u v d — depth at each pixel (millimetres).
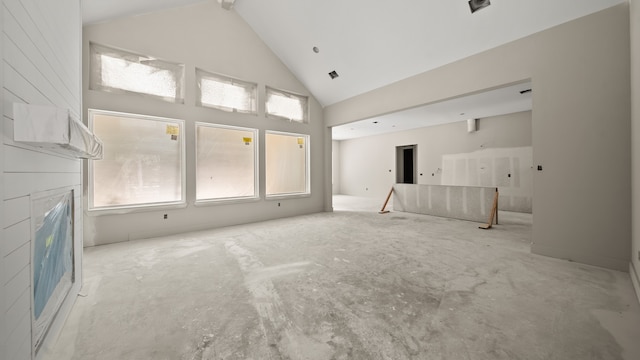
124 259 2979
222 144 4883
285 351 1424
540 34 3027
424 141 8664
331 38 4469
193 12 4430
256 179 5270
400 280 2367
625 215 2564
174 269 2658
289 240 3787
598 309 1864
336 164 11734
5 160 998
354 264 2787
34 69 1296
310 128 6219
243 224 4996
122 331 1608
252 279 2400
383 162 10016
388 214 6176
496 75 3406
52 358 1369
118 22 3758
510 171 6816
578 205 2822
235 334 1576
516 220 5387
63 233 1730
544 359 1359
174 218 4246
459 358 1368
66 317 1747
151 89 4082
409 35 3807
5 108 1001
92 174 3607
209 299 2023
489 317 1759
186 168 4367
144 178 4047
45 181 1409
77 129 1341
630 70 2523
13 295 1055
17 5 1113
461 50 3668
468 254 3117
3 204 979
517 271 2576
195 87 4461
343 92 5660
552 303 1950
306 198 6207
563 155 2902
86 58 3549
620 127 2584
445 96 3990
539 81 3043
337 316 1774
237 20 4941
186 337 1551
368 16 3814
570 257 2875
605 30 2639
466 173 7648
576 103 2814
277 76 5555
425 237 3945
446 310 1852
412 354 1396
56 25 1628
